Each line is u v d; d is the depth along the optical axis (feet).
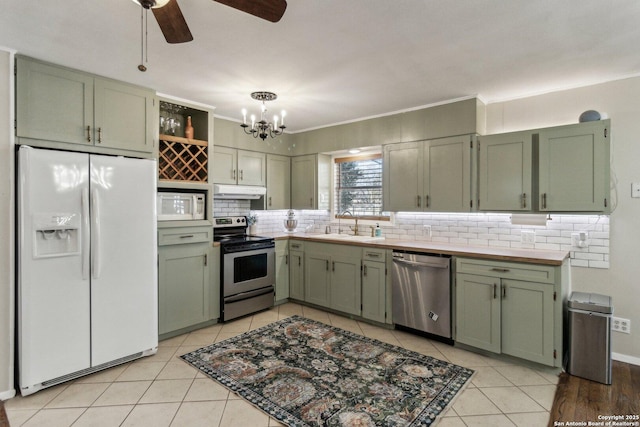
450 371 8.49
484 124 11.08
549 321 8.37
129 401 7.24
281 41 7.16
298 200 15.65
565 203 9.02
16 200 7.57
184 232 10.91
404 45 7.34
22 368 7.30
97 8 5.97
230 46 7.40
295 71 8.74
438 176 11.27
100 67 8.52
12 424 6.48
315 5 5.85
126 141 9.48
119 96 9.34
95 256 8.17
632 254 8.97
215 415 6.76
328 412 6.82
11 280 7.43
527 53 7.70
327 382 7.95
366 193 14.74
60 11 6.06
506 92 10.34
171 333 10.72
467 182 10.66
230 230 14.02
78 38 7.06
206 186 11.68
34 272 7.38
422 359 9.15
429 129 11.48
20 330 7.35
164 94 10.53
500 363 8.96
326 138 14.55
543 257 8.57
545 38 7.01
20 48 7.48
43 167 7.47
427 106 11.51
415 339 10.55
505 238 10.84
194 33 6.82
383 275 11.43
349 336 10.76
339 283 12.70
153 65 8.39
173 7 4.83
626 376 8.31
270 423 6.52
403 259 10.87
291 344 10.14
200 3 5.77
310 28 6.63
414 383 7.91
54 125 8.18
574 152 8.89
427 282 10.38
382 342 10.30
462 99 10.75
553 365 8.34
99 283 8.31
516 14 6.14
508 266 8.92
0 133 7.36
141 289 9.07
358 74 8.98
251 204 15.19
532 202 9.61
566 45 7.31
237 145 13.53
